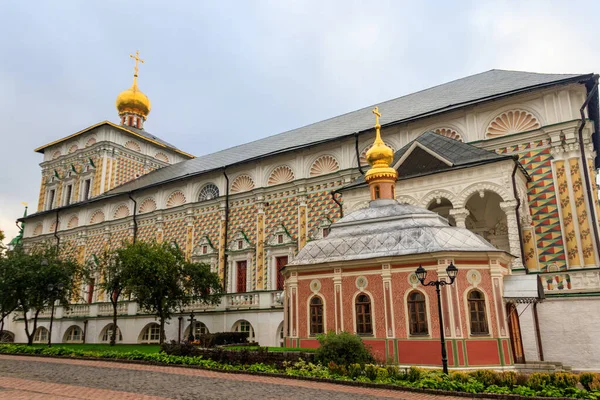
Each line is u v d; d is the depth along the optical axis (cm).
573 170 2286
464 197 2248
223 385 1310
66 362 1933
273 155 3384
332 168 3183
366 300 1780
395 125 2880
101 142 4969
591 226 2194
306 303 1923
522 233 2316
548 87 2388
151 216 4119
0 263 3177
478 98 2614
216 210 3694
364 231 1967
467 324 1603
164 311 2778
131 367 1736
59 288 2934
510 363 1597
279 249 3228
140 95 5603
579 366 1827
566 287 1925
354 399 1117
